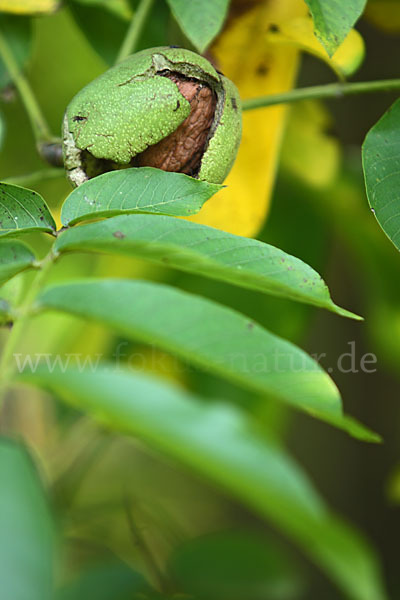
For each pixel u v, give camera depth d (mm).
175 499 1382
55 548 699
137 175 658
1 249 673
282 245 904
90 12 802
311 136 863
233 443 786
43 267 674
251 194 768
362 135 1053
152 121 664
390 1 797
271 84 766
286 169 871
